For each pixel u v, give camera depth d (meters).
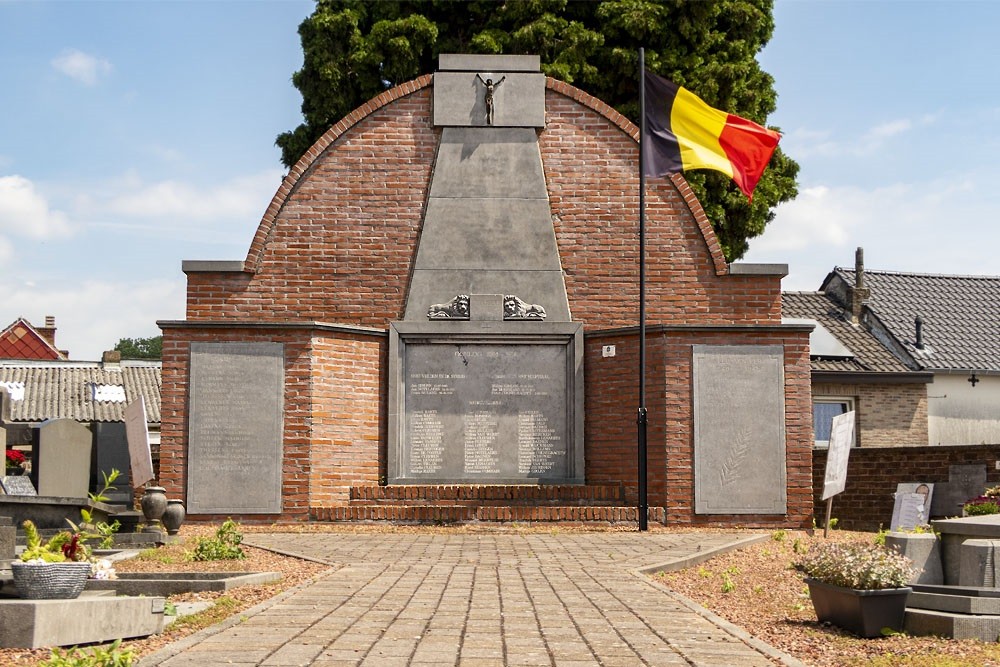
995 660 8.75
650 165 21.75
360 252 22.78
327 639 8.87
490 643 8.80
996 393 35.69
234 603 10.97
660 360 21.08
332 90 32.91
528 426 21.88
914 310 37.91
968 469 21.23
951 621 9.63
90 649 7.93
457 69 23.30
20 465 23.50
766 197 33.69
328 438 20.92
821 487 24.08
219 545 14.75
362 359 21.69
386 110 23.27
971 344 36.62
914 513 21.38
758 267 22.59
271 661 7.98
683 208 22.92
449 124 23.12
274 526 20.17
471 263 22.66
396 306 22.66
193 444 20.56
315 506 20.48
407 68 32.72
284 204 22.84
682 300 22.69
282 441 20.62
